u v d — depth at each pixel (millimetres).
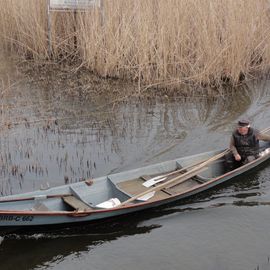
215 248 9250
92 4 18688
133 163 12609
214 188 11344
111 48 18312
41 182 11633
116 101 16578
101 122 15016
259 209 10523
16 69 19406
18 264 8891
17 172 12031
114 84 18000
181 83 17594
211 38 17625
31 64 19953
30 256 9094
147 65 17656
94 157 12867
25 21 20172
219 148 13438
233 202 10828
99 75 18766
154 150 13328
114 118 15336
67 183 11602
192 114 15742
